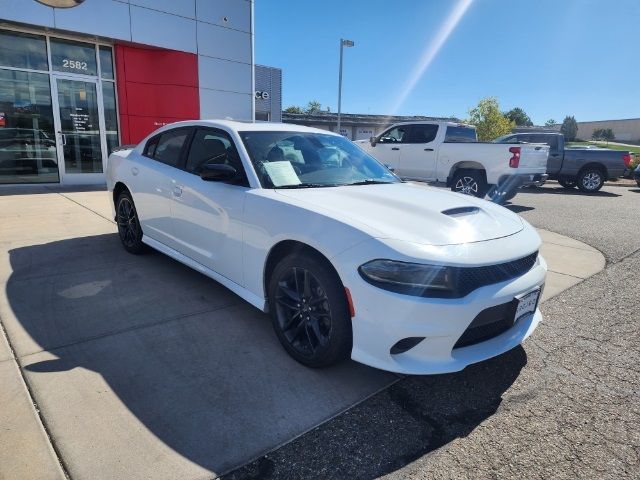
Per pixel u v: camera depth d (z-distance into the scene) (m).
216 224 3.48
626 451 2.18
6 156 9.09
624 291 4.41
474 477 2.00
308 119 41.50
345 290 2.50
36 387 2.47
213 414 2.33
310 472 1.99
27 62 9.03
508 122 35.81
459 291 2.39
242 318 3.47
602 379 2.83
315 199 2.97
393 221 2.65
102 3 9.20
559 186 16.59
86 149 10.05
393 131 10.99
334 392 2.59
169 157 4.30
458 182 9.59
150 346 2.99
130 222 4.88
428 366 2.40
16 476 1.85
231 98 11.63
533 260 2.89
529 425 2.37
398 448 2.17
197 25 10.69
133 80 10.19
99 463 1.95
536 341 3.32
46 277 4.17
